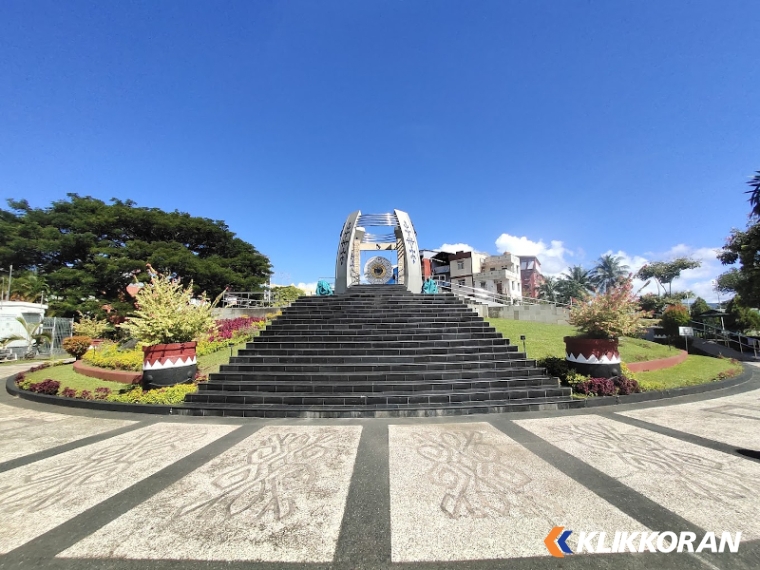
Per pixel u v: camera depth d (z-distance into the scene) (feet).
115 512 9.66
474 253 151.53
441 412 20.35
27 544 8.25
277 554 7.75
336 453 14.10
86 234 83.15
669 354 37.40
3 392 31.42
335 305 41.47
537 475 11.66
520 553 7.67
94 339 54.44
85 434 17.44
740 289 54.60
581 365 25.45
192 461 13.43
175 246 90.63
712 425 17.33
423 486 10.97
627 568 7.13
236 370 25.88
